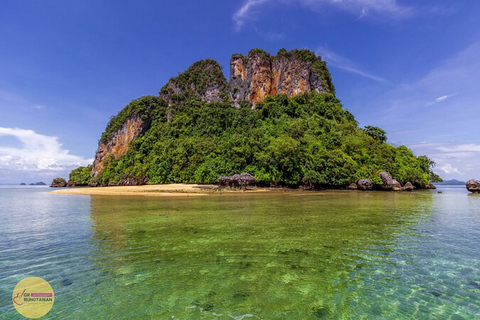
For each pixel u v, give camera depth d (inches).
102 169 4013.3
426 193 1739.7
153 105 4343.0
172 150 2753.4
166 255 352.2
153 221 609.0
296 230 495.8
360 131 2915.8
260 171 2044.8
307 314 205.8
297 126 2583.7
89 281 271.6
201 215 695.7
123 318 202.8
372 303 223.6
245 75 4626.0
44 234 481.4
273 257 341.1
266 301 227.0
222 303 223.8
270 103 3393.2
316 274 284.7
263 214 701.3
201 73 5285.4
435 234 460.8
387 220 599.2
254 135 2581.2
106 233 485.4
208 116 3447.3
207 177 2231.8
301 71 4109.3
